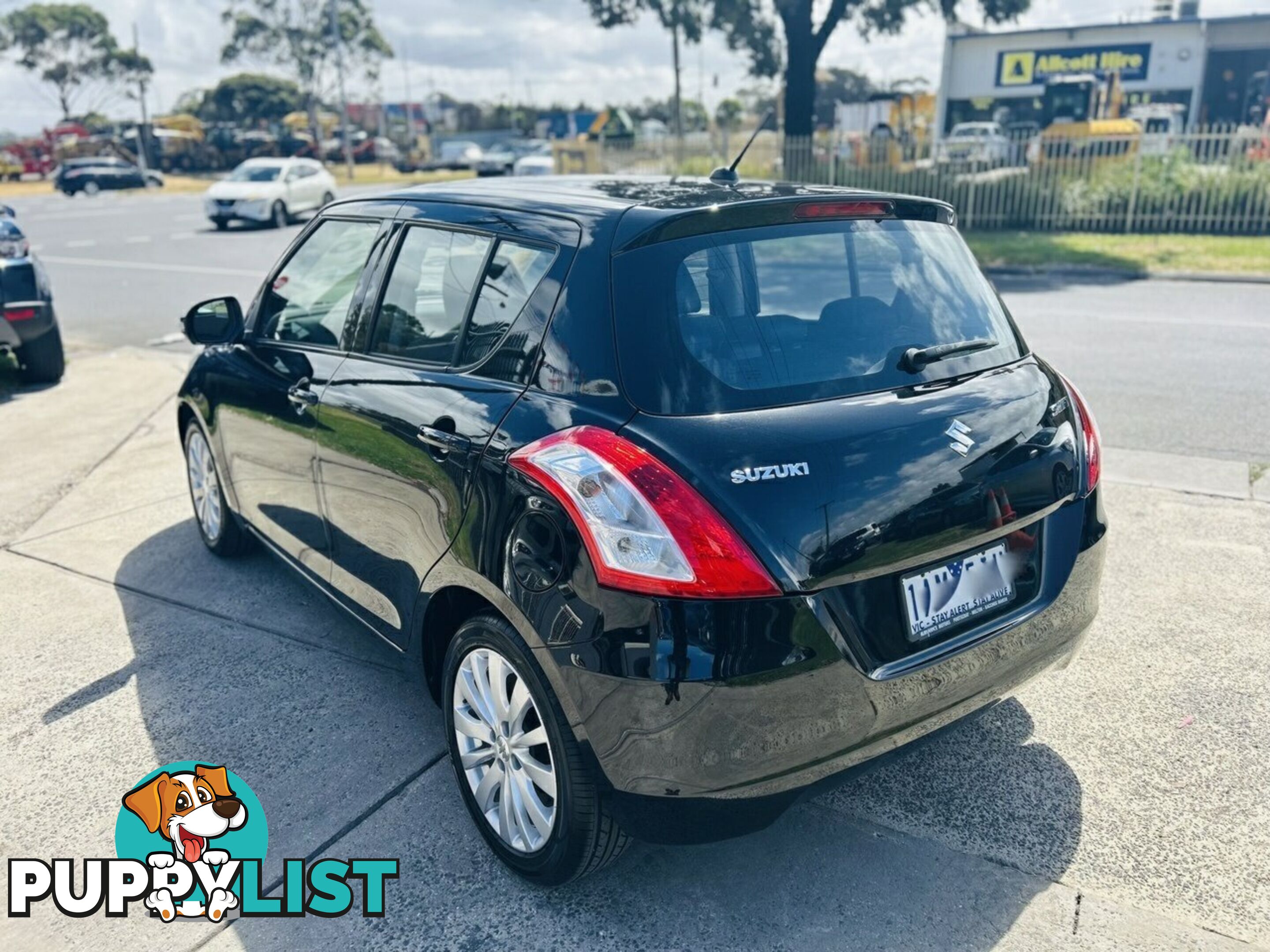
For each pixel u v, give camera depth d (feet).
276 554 13.61
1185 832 9.21
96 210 111.14
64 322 40.40
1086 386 24.23
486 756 8.97
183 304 44.14
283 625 13.84
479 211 9.91
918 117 108.27
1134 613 13.30
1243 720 10.90
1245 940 7.94
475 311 9.40
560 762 7.95
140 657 13.03
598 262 8.29
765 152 75.25
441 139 227.20
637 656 7.18
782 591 7.14
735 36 75.05
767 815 7.68
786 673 7.20
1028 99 117.19
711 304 8.23
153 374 29.76
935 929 8.16
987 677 8.39
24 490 19.53
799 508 7.29
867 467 7.61
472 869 9.04
